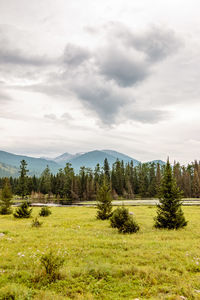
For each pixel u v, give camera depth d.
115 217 19.11
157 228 19.27
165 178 20.50
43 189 121.44
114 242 13.17
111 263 9.59
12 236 15.59
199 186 93.12
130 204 57.69
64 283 7.50
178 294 6.67
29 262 9.45
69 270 8.42
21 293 6.48
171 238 14.84
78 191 108.06
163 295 6.57
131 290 7.04
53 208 48.78
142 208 42.28
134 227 17.14
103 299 6.43
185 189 98.12
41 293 6.52
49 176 128.75
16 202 80.69
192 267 8.82
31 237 14.91
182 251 11.29
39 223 20.73
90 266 8.88
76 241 13.59
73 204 71.19
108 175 123.50
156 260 9.90
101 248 12.09
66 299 6.23
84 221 24.80
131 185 114.94
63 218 28.12
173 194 19.36
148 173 130.62
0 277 7.89
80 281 7.71
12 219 28.22
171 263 9.42
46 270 7.98
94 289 7.05
